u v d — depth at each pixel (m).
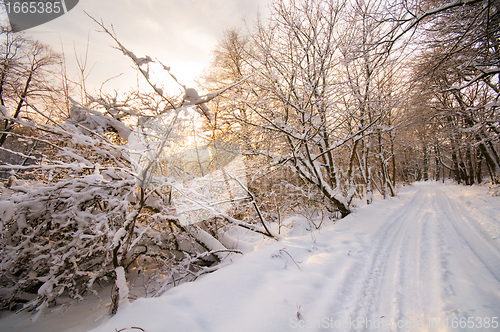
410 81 7.46
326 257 4.35
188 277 4.97
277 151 8.88
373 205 10.32
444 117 12.00
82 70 5.29
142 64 3.40
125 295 3.17
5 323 3.58
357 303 2.96
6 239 3.85
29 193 3.68
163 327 2.53
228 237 6.30
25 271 4.15
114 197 4.52
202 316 2.71
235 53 9.19
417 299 2.95
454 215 8.02
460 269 3.64
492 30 5.44
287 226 7.59
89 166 4.01
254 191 8.58
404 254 4.56
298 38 7.28
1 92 10.09
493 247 4.50
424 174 47.44
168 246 5.29
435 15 5.96
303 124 7.32
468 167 20.72
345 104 7.70
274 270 3.90
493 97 10.30
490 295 2.84
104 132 5.45
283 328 2.43
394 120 11.68
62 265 3.83
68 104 5.52
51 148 4.86
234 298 3.05
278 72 7.58
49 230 4.16
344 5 7.03
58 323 3.40
